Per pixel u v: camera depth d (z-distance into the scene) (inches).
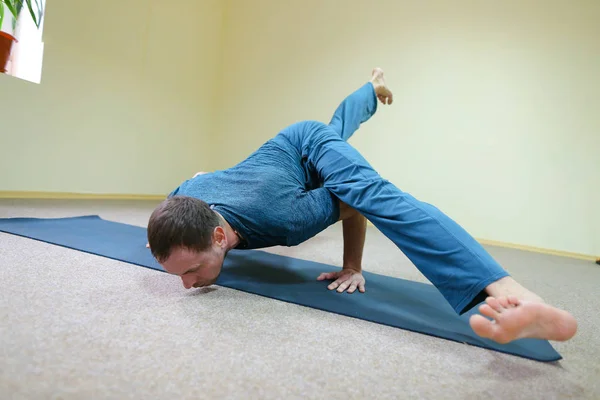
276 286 40.4
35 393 18.7
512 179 112.9
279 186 37.8
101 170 120.1
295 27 146.2
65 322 26.8
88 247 48.4
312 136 44.5
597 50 104.3
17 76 99.1
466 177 118.2
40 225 59.0
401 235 32.2
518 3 111.8
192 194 40.0
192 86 151.6
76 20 107.0
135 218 81.2
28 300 29.8
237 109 159.3
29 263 39.4
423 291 43.9
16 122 95.6
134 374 21.3
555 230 108.5
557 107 108.2
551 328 23.1
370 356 26.4
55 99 104.0
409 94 125.7
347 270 45.1
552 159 108.7
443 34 120.9
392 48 128.4
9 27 99.1
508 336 23.1
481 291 28.1
